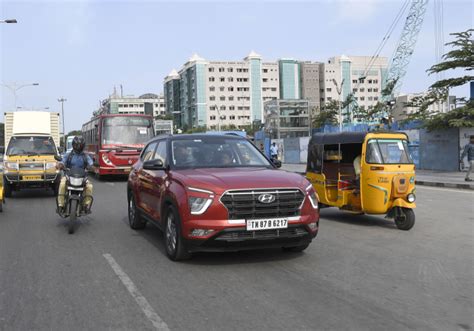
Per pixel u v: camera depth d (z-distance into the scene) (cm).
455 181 1900
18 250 736
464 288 522
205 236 576
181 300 483
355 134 988
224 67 13738
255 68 13975
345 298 486
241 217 581
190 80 14038
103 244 777
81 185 902
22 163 1477
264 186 591
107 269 612
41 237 844
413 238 822
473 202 1343
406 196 914
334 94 14575
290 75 14288
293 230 600
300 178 642
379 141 952
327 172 1136
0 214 1153
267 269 601
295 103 5272
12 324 424
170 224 655
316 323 417
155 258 670
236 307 460
